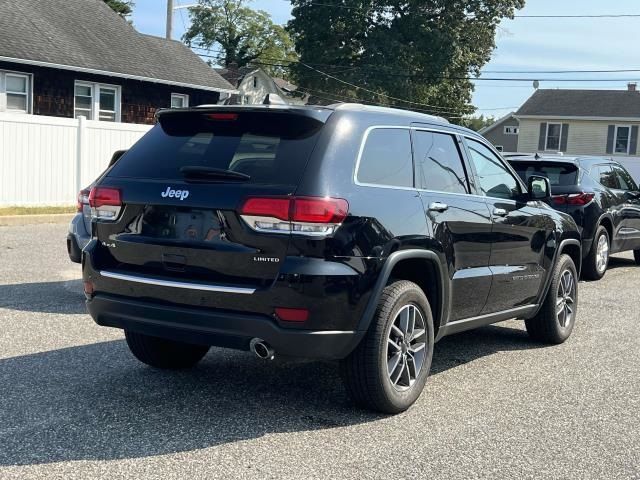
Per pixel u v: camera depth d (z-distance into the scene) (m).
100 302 4.86
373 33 44.81
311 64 47.22
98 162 17.80
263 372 5.81
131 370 5.69
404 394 4.92
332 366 6.04
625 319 8.32
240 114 4.76
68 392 5.11
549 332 6.98
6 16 22.41
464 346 6.98
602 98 46.38
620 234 11.91
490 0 44.34
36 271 9.71
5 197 15.92
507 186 6.44
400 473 3.96
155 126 5.23
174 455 4.10
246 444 4.30
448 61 43.88
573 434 4.64
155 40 27.97
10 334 6.58
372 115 5.01
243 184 4.42
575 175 11.00
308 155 4.48
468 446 4.39
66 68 22.00
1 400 4.89
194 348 5.76
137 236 4.73
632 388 5.67
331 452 4.21
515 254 6.20
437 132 5.62
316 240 4.28
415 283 5.08
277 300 4.27
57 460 3.98
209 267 4.45
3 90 21.08
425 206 5.08
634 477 4.01
